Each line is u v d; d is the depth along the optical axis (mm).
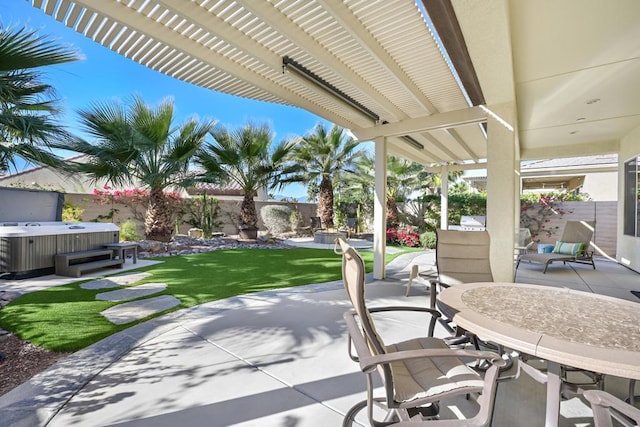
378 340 1424
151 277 5426
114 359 2523
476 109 4691
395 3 2621
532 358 2471
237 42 3018
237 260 7285
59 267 5488
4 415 1828
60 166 4586
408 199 13797
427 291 4754
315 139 11891
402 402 1393
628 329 1487
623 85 4121
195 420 1824
